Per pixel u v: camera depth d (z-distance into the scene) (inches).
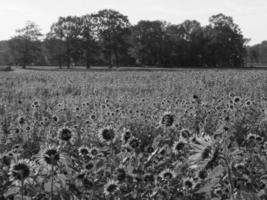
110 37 3784.5
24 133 313.1
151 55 4065.0
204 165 95.6
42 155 151.6
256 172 170.4
